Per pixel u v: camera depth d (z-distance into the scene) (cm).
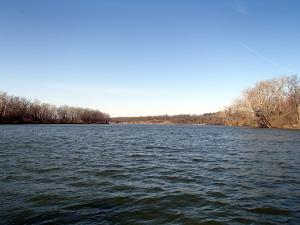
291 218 1121
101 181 1703
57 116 18162
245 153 3169
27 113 14750
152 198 1364
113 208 1220
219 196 1410
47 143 4003
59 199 1329
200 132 8194
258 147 3847
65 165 2208
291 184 1670
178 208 1230
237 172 2033
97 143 4284
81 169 2061
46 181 1670
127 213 1162
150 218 1113
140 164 2352
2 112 12900
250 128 10512
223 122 16800
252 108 10856
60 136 5591
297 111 9969
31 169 2008
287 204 1290
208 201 1328
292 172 2038
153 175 1908
